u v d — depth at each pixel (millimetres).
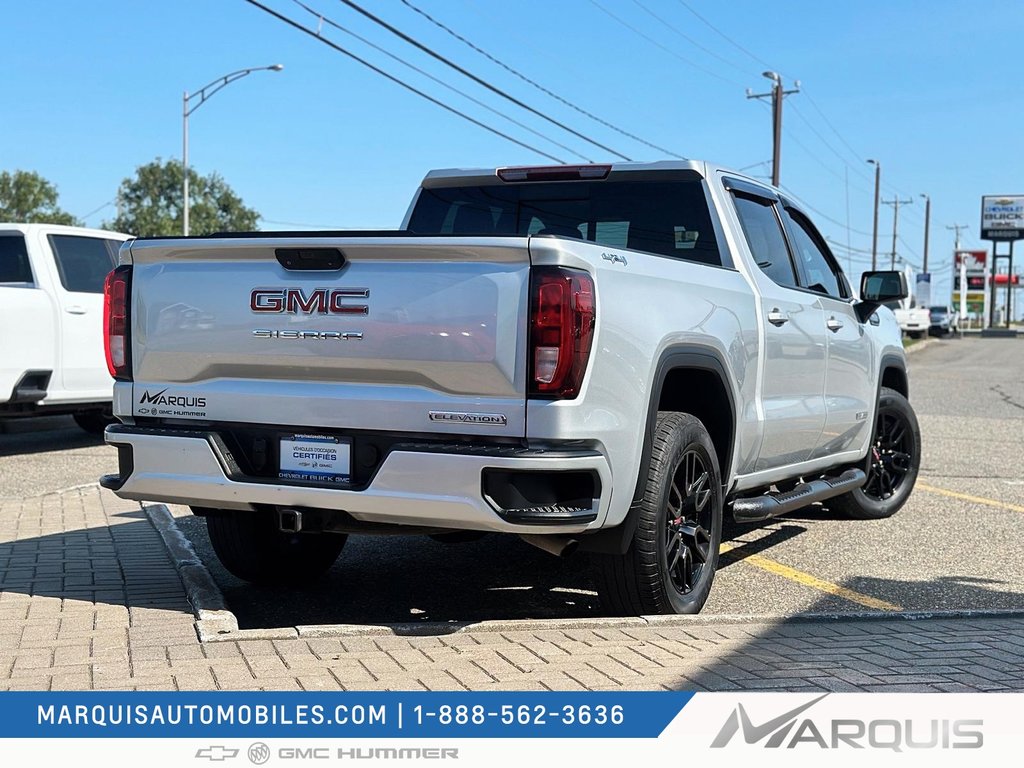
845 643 4637
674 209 5895
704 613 5254
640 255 4711
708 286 5285
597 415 4262
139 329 4848
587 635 4613
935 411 17438
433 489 4199
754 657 4336
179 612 4844
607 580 4816
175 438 4684
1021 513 8477
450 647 4371
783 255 6523
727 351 5348
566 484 4242
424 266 4277
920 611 5316
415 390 4316
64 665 4055
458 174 6355
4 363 9922
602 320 4266
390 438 4355
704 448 5078
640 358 4531
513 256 4148
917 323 53688
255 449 4641
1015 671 4242
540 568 6207
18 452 10992
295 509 4531
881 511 8156
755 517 5758
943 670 4234
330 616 5188
